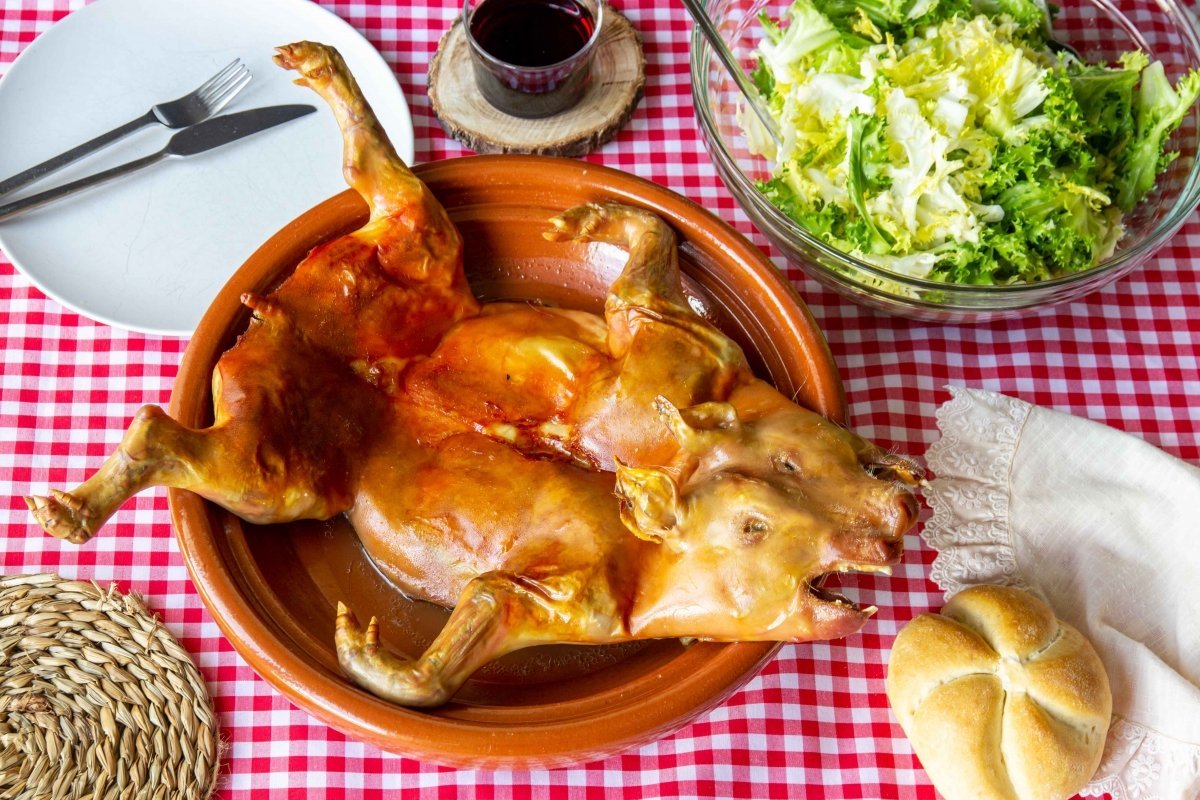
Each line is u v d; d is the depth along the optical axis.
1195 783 1.14
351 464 1.11
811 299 1.27
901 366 1.26
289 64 1.13
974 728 1.11
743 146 1.27
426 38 1.32
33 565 1.18
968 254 1.18
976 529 1.21
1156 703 1.15
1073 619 1.19
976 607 1.15
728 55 1.20
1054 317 1.28
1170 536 1.20
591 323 1.15
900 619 1.20
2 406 1.21
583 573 1.05
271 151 1.27
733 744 1.17
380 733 1.05
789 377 1.17
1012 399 1.23
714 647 1.09
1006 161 1.19
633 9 1.34
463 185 1.18
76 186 1.24
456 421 1.12
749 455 1.05
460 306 1.15
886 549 1.02
